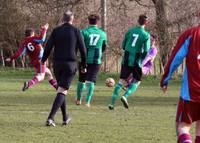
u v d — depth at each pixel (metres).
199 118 18.08
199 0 78.00
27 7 86.50
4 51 88.38
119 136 24.28
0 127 26.23
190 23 76.62
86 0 84.19
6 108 34.31
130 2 83.88
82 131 25.44
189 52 17.91
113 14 83.81
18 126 26.56
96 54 36.31
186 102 17.81
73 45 26.72
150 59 41.44
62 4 84.06
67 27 26.88
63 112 27.19
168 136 24.58
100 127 26.80
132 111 34.12
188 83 17.83
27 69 83.81
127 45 34.88
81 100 40.41
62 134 24.47
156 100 42.41
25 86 41.03
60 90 26.89
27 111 32.81
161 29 76.12
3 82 59.94
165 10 78.12
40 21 85.25
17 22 86.50
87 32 36.25
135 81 35.19
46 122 26.80
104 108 35.62
